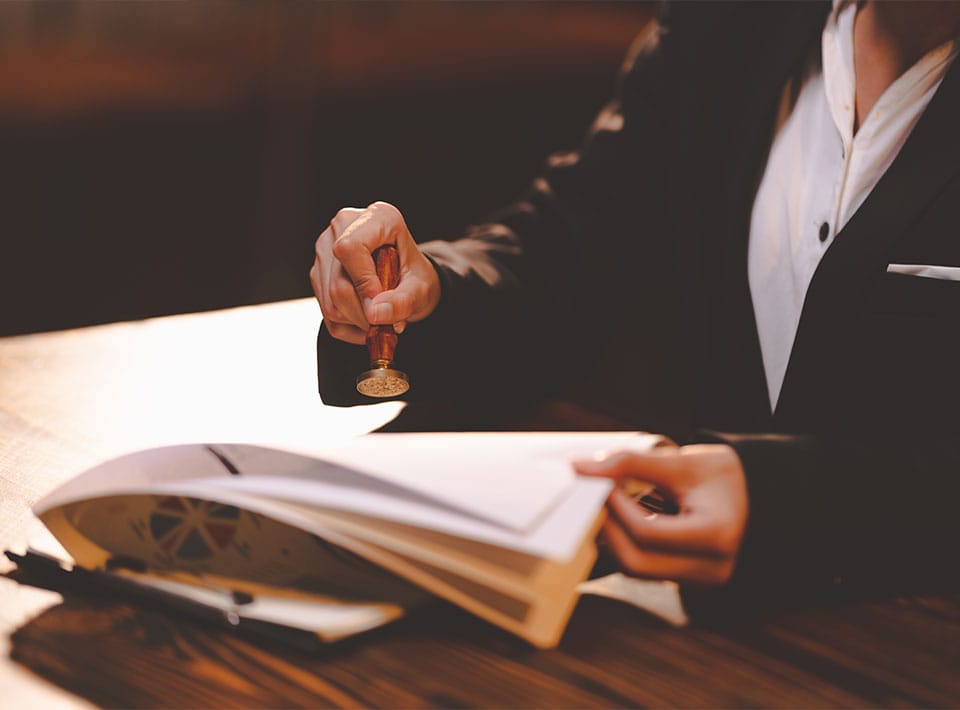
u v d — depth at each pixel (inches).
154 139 209.6
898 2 44.8
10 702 26.7
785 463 32.2
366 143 212.2
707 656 30.3
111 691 27.4
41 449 44.6
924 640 31.8
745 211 51.3
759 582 32.2
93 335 61.7
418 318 46.2
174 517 31.9
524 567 28.0
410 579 28.5
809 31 49.5
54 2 203.3
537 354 52.6
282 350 60.1
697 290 53.2
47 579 33.1
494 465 29.1
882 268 43.3
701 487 31.6
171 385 53.8
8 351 58.2
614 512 30.6
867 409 45.5
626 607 32.8
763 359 50.8
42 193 197.8
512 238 54.8
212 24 209.3
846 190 46.5
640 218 58.2
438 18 223.9
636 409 60.8
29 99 206.1
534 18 224.4
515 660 29.6
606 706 27.7
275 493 28.2
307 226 196.2
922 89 44.6
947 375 43.9
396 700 27.6
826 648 31.1
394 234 43.8
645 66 58.7
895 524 32.4
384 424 49.9
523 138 215.3
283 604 30.4
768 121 50.9
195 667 28.6
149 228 192.2
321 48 210.5
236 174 206.5
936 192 42.3
